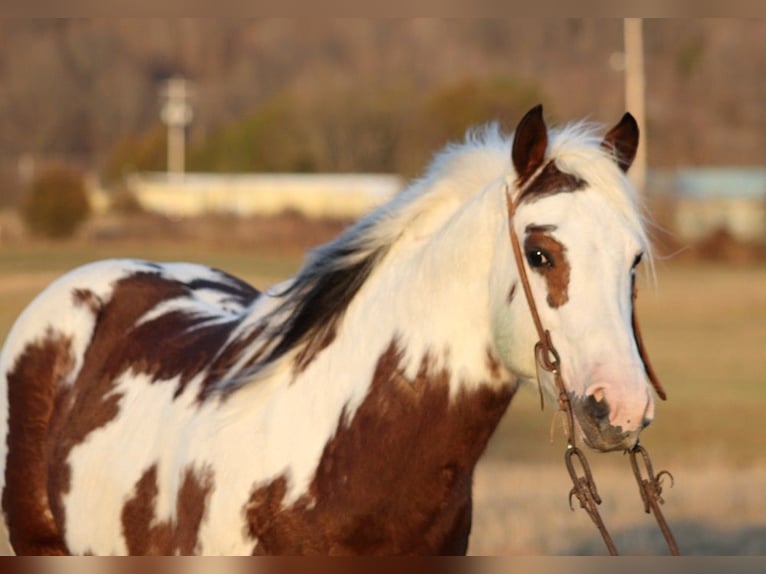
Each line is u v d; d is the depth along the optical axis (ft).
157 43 448.24
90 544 28.84
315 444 24.30
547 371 22.41
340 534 23.85
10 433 31.89
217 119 404.57
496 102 253.65
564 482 64.54
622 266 22.11
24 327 32.48
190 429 26.27
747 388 107.04
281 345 25.64
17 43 408.67
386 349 24.21
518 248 22.71
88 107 398.21
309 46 422.00
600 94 309.63
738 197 244.01
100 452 28.76
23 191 260.83
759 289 184.24
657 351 128.88
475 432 23.79
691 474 69.21
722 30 347.97
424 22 402.93
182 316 30.55
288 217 238.89
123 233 230.27
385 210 25.48
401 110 301.22
